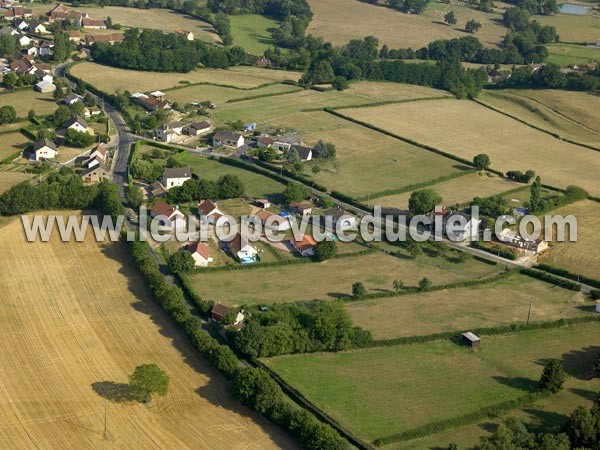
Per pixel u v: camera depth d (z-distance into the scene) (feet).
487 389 478.18
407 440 425.69
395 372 493.77
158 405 452.76
